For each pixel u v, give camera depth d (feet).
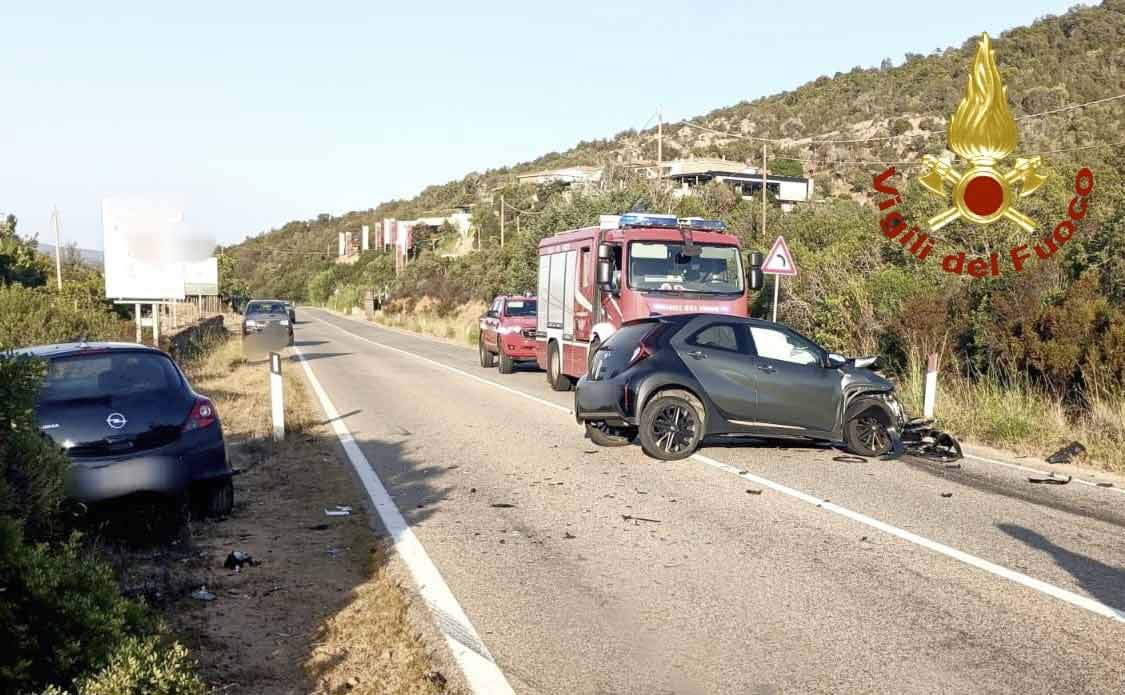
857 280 64.95
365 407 53.93
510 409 53.16
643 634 17.71
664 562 22.53
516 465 35.42
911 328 55.83
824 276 69.00
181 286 72.49
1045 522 26.76
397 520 26.58
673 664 16.26
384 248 403.54
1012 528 26.02
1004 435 41.27
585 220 118.52
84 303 81.56
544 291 67.92
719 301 52.54
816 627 18.11
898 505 28.89
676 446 36.68
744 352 37.63
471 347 123.03
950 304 56.70
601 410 37.73
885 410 37.99
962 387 48.88
